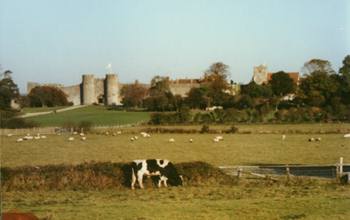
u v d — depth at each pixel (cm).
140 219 2455
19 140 8138
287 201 2880
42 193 3331
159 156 5762
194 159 5475
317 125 11044
